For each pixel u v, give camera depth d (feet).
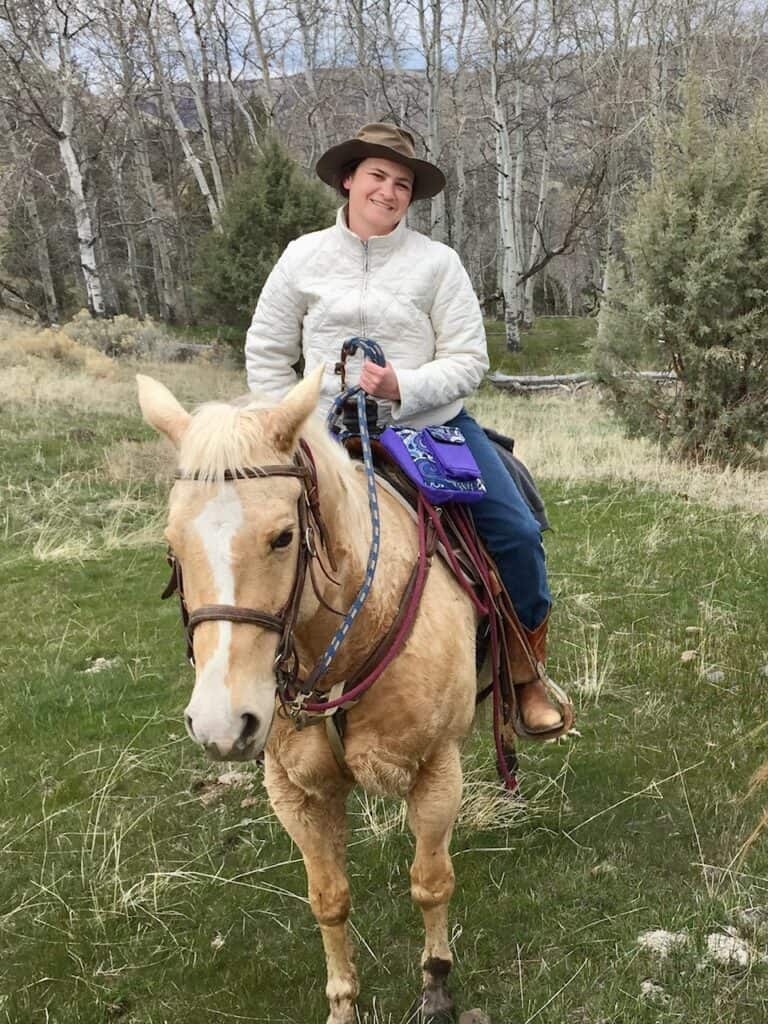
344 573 7.32
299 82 91.86
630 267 33.86
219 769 14.39
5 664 18.97
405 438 9.22
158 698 17.13
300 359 10.36
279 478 6.18
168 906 11.10
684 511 26.66
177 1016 9.39
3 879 11.89
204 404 6.72
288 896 11.14
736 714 14.64
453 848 11.72
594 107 75.72
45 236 90.38
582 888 10.65
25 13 66.03
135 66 78.28
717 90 71.82
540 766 13.61
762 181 30.07
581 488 30.27
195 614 5.95
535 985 9.20
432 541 8.71
